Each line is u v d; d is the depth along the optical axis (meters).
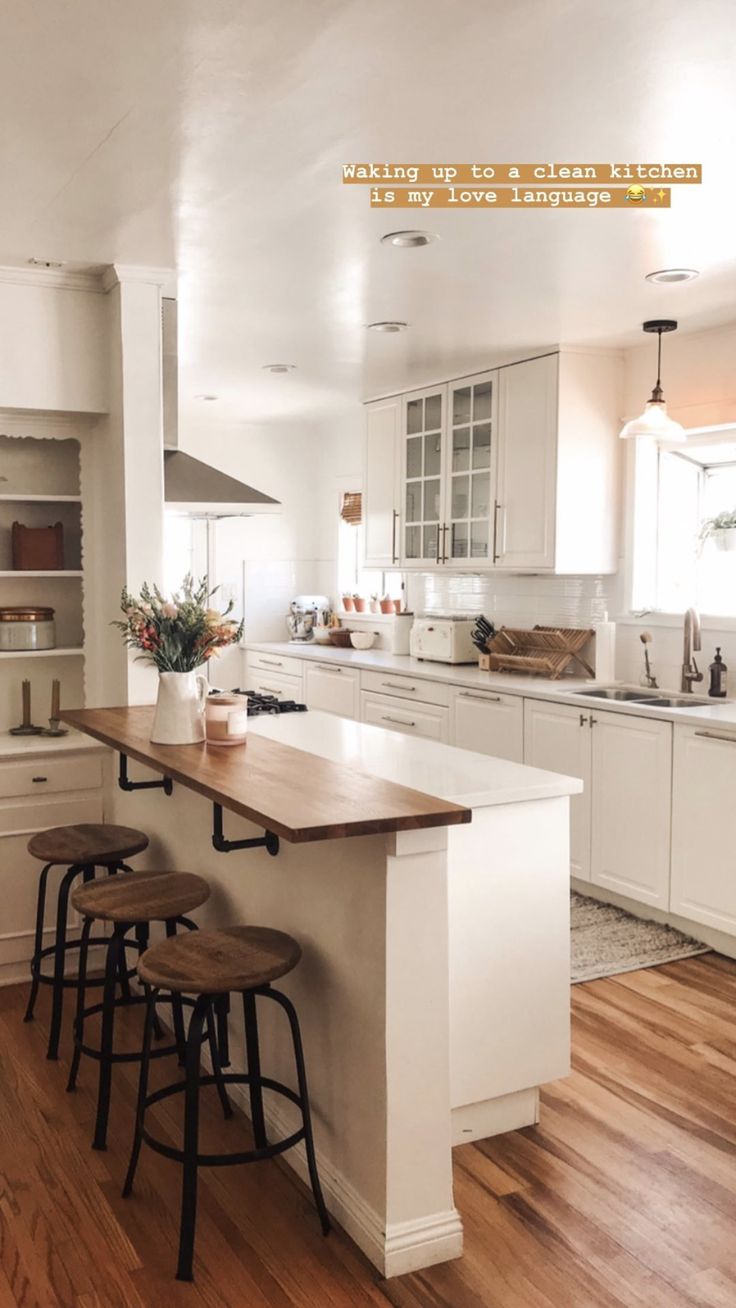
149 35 1.97
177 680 2.96
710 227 3.07
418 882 2.19
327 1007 2.42
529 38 1.98
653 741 4.12
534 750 4.75
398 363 5.18
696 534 4.99
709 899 3.93
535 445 4.91
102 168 2.62
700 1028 3.34
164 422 3.98
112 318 3.60
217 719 2.97
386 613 6.93
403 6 1.86
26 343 3.56
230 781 2.46
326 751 3.14
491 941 2.59
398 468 6.04
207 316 4.21
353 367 5.30
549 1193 2.44
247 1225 2.33
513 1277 2.16
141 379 3.57
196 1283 2.13
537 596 5.62
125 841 3.23
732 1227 2.33
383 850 2.15
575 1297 2.10
